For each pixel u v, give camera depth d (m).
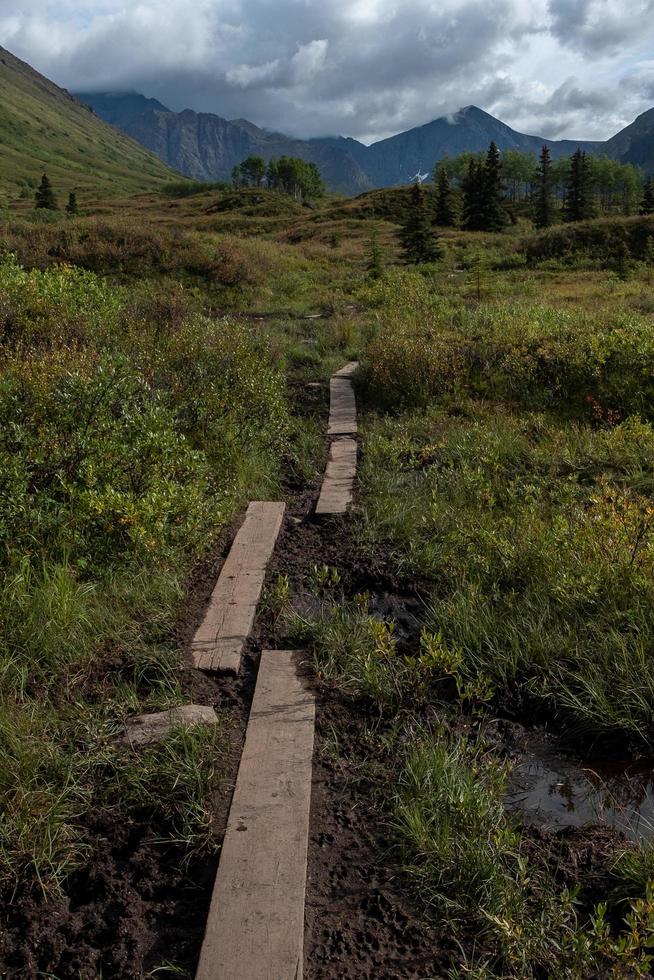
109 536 4.43
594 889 2.45
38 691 3.37
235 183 157.00
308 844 2.63
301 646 3.97
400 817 2.72
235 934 2.24
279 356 11.45
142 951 2.25
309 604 4.48
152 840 2.65
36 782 2.83
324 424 8.62
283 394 9.50
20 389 5.64
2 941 2.29
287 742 3.12
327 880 2.50
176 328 10.74
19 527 4.27
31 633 3.62
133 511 4.34
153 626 3.97
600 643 3.65
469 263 30.61
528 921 2.25
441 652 3.55
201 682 3.61
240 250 23.78
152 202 93.25
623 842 2.65
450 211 57.88
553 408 8.52
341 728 3.29
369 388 9.77
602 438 7.03
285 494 6.51
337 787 2.93
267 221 58.53
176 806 2.79
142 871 2.54
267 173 146.00
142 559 4.39
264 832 2.64
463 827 2.64
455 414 8.55
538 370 9.05
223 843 2.60
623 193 115.50
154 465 5.00
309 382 10.77
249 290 19.81
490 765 2.96
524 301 17.59
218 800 2.84
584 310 14.97
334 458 7.32
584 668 3.57
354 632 3.99
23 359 7.55
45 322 8.94
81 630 3.75
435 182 68.62
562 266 30.62
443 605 4.16
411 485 6.28
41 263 19.11
